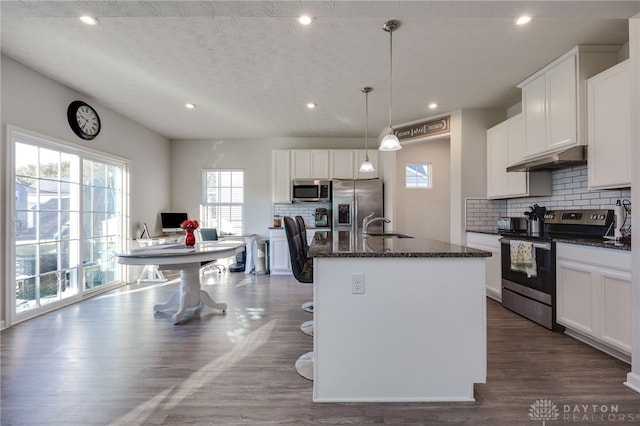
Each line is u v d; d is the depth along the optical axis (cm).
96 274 404
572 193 304
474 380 169
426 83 333
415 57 279
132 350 234
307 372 199
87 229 387
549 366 206
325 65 296
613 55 257
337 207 513
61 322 294
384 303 169
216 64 295
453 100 379
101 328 279
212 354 227
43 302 324
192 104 401
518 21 226
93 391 180
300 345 243
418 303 169
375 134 550
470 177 404
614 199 262
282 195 545
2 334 264
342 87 346
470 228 402
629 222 247
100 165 410
